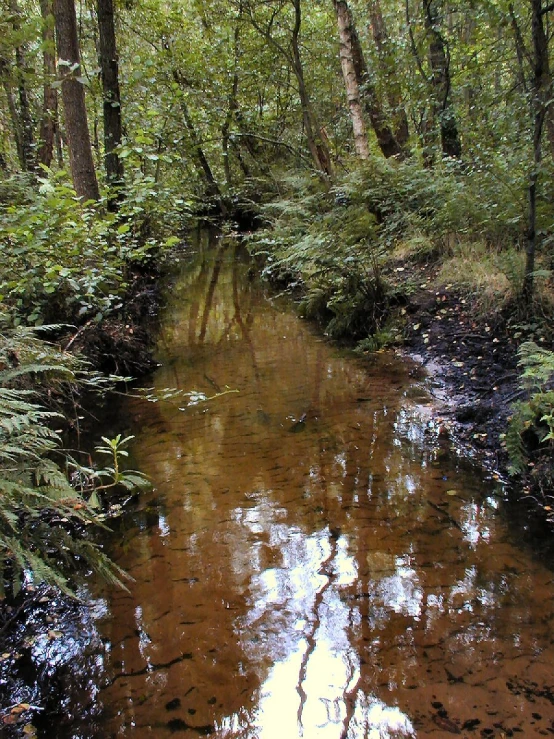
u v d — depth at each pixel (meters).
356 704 2.08
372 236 8.03
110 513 3.38
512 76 8.70
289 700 2.10
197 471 3.86
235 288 10.38
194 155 14.90
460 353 5.43
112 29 8.71
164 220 9.72
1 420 2.55
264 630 2.45
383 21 13.14
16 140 13.64
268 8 13.93
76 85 7.15
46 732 1.98
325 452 4.07
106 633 2.44
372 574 2.79
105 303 5.57
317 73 15.14
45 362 3.91
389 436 4.27
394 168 8.89
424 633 2.40
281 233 9.78
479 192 6.80
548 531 3.10
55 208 5.52
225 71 14.64
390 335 6.23
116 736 1.97
